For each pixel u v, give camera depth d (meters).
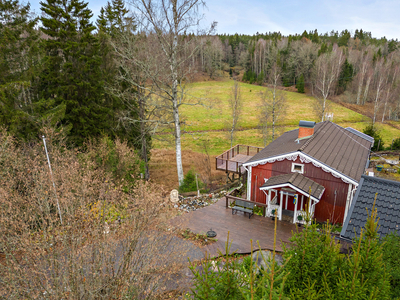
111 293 6.27
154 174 24.39
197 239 11.60
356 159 14.70
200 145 35.34
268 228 12.67
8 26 17.92
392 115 49.78
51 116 14.94
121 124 21.23
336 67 57.84
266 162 14.52
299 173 13.70
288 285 5.02
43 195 8.16
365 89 58.03
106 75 20.81
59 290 5.84
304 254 5.24
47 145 12.37
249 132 41.62
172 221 12.88
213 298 4.73
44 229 6.73
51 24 17.89
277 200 14.67
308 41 91.38
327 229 5.84
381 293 4.46
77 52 17.94
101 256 6.61
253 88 74.06
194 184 17.28
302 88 68.75
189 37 17.31
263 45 91.00
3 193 7.72
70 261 6.04
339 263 5.18
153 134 20.33
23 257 6.69
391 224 7.98
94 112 19.02
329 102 58.28
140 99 20.19
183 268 8.90
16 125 13.61
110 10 30.64
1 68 15.59
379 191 9.08
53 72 17.64
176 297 7.92
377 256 5.03
